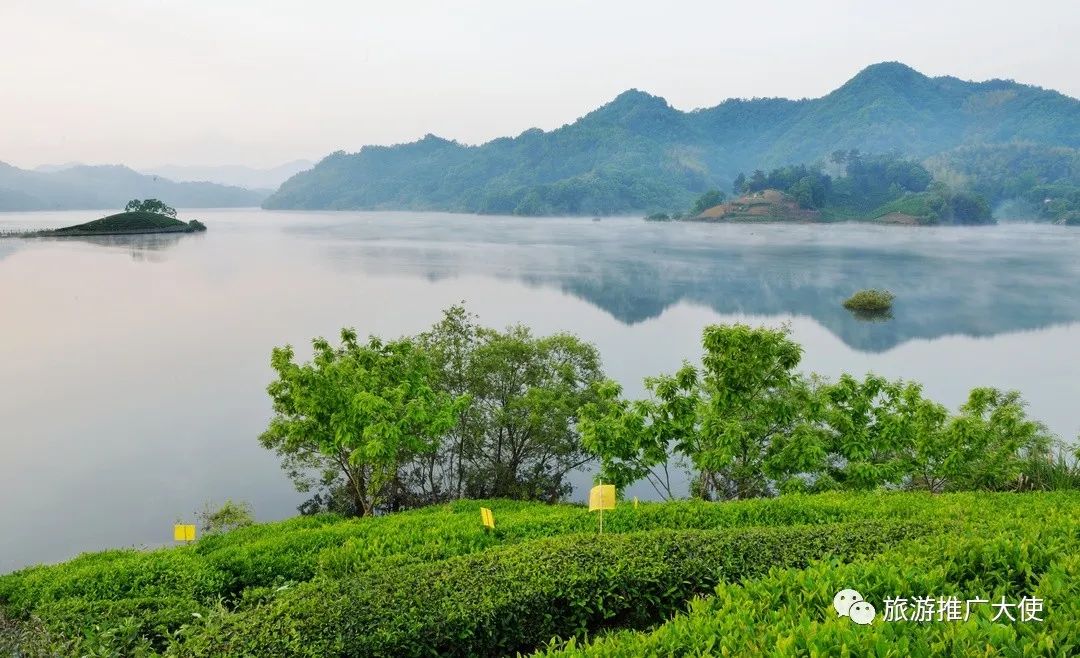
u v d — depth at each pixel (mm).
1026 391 49938
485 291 102000
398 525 17219
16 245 163125
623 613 10344
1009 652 6020
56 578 14883
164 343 64312
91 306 83312
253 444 38438
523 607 9664
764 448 22922
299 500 31234
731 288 107750
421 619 9242
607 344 65375
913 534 11359
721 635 6828
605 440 21656
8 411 43938
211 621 10219
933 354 62938
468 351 30781
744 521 15516
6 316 75812
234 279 110812
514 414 28828
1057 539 9070
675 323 78000
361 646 8789
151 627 11906
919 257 155500
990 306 90562
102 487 32469
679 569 10430
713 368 21719
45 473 34062
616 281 115375
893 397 21812
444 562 10984
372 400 21469
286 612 9523
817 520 15359
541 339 31406
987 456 20641
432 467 30500
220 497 31469
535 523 16000
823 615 7125
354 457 21297
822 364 58875
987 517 12766
